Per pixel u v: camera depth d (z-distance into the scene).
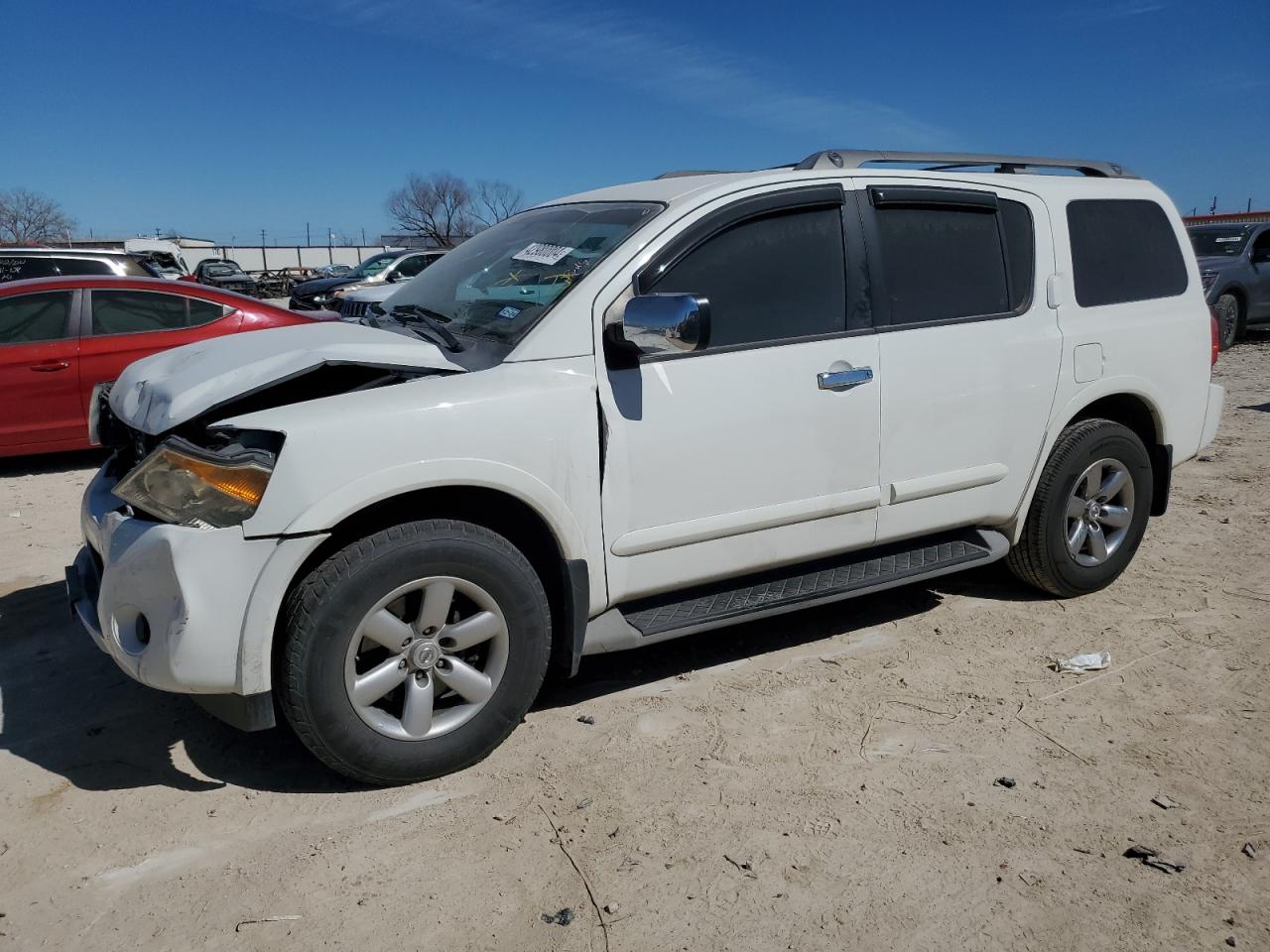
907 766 3.22
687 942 2.44
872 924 2.50
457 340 3.43
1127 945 2.42
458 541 3.01
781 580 3.82
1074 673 3.88
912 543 4.21
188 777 3.20
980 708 3.61
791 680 3.85
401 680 3.03
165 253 27.81
